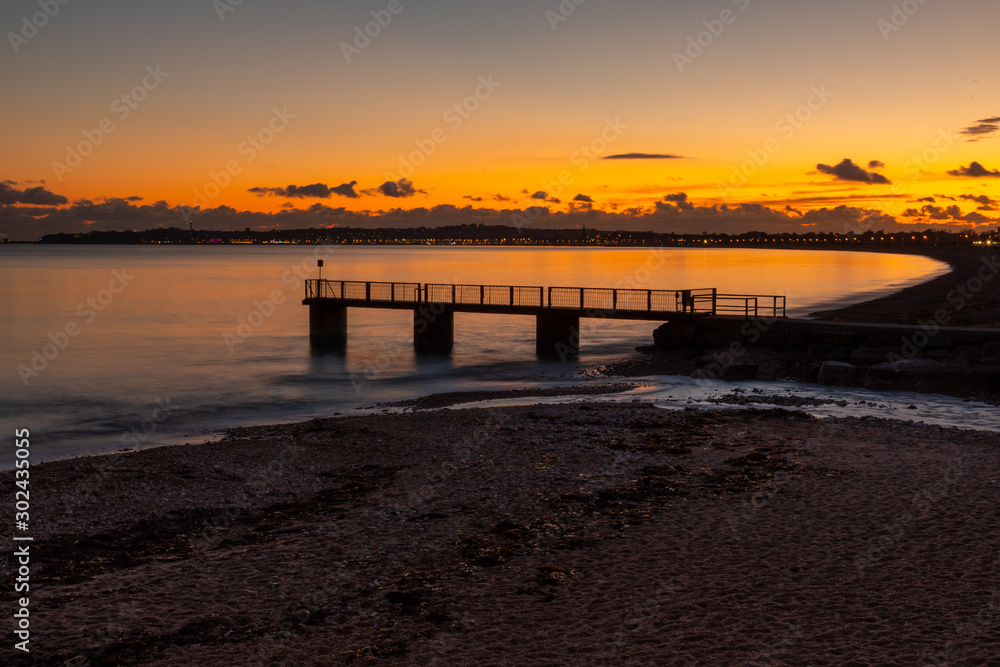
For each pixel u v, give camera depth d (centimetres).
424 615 916
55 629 892
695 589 971
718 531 1186
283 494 1461
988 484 1406
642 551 1110
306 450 1800
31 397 2881
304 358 3816
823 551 1091
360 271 14250
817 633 838
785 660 778
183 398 2836
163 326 5388
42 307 6919
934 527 1177
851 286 9356
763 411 2175
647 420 2075
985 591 937
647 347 3700
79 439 2194
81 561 1130
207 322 5641
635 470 1561
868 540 1130
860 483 1432
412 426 2028
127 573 1073
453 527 1239
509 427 1986
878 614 882
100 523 1306
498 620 898
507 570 1053
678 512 1283
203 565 1099
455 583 1012
